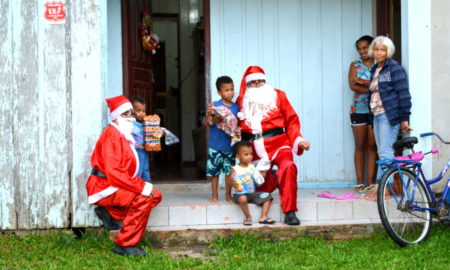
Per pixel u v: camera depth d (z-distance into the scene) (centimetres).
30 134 522
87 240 511
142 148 557
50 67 521
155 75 1116
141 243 504
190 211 539
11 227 525
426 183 519
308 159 693
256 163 562
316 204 555
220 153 564
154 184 665
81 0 521
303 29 688
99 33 523
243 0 679
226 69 677
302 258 458
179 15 1032
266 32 683
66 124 524
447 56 590
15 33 519
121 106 493
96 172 498
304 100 690
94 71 522
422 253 464
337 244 501
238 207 545
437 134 570
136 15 695
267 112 555
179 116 1057
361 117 646
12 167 523
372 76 588
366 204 561
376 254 467
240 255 470
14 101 520
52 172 524
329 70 693
